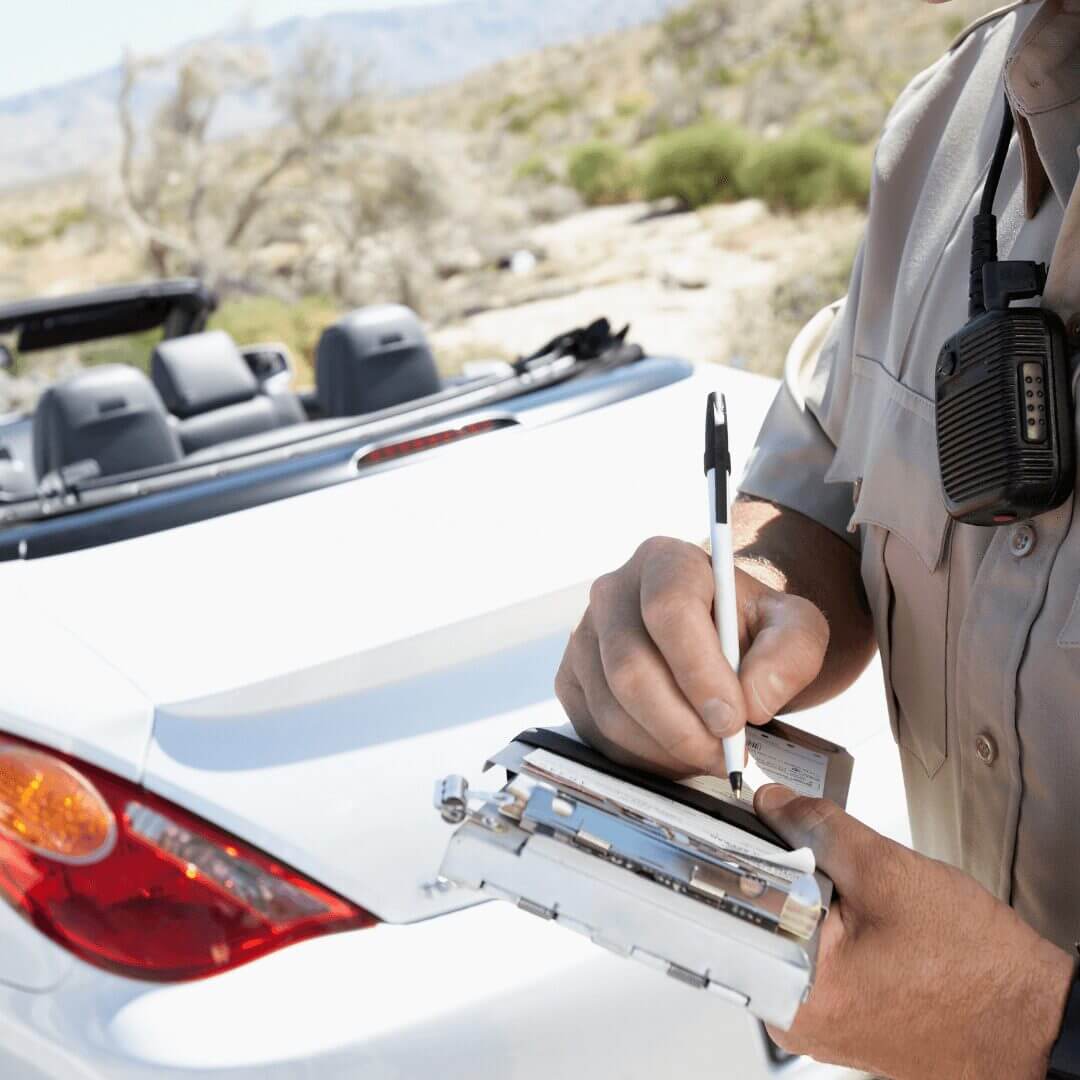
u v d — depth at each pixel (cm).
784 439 115
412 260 2245
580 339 274
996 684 82
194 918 148
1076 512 78
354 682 160
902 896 72
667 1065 144
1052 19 79
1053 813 81
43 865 153
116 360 1569
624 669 76
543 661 167
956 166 96
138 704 158
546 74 3444
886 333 100
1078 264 78
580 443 223
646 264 2061
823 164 2091
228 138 2439
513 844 67
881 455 95
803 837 74
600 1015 143
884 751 171
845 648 104
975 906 72
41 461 290
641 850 67
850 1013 72
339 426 248
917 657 96
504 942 144
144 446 290
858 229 1892
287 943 146
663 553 81
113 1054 143
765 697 77
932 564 90
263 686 159
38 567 194
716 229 2108
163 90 2431
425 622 167
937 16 2389
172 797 152
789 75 2438
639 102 3058
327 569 183
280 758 154
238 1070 138
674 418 232
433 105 3400
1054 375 77
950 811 96
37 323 443
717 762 76
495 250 2297
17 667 166
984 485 79
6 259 2780
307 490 212
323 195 2372
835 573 108
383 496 206
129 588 184
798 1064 150
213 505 208
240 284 2373
